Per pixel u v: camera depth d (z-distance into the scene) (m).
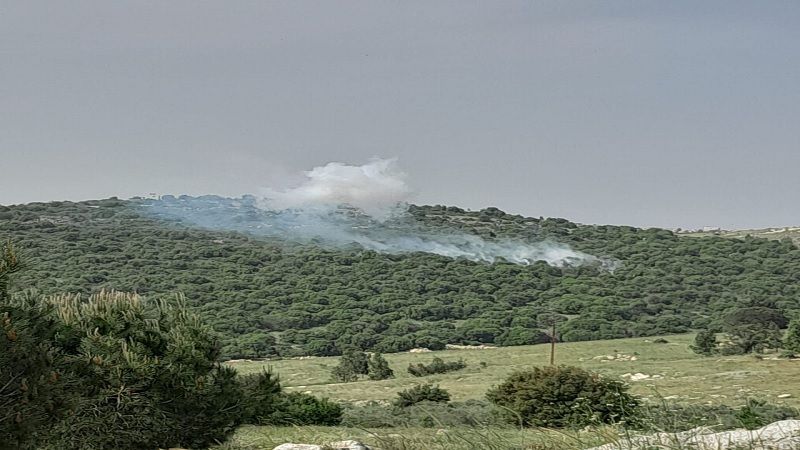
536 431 9.48
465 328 137.75
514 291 169.62
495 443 9.02
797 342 77.69
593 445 8.90
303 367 101.88
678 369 73.44
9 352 11.29
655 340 117.38
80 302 17.06
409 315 149.38
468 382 73.88
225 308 146.25
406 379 83.69
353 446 10.26
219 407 16.92
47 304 13.16
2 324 11.27
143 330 16.64
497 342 133.50
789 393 47.72
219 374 17.42
